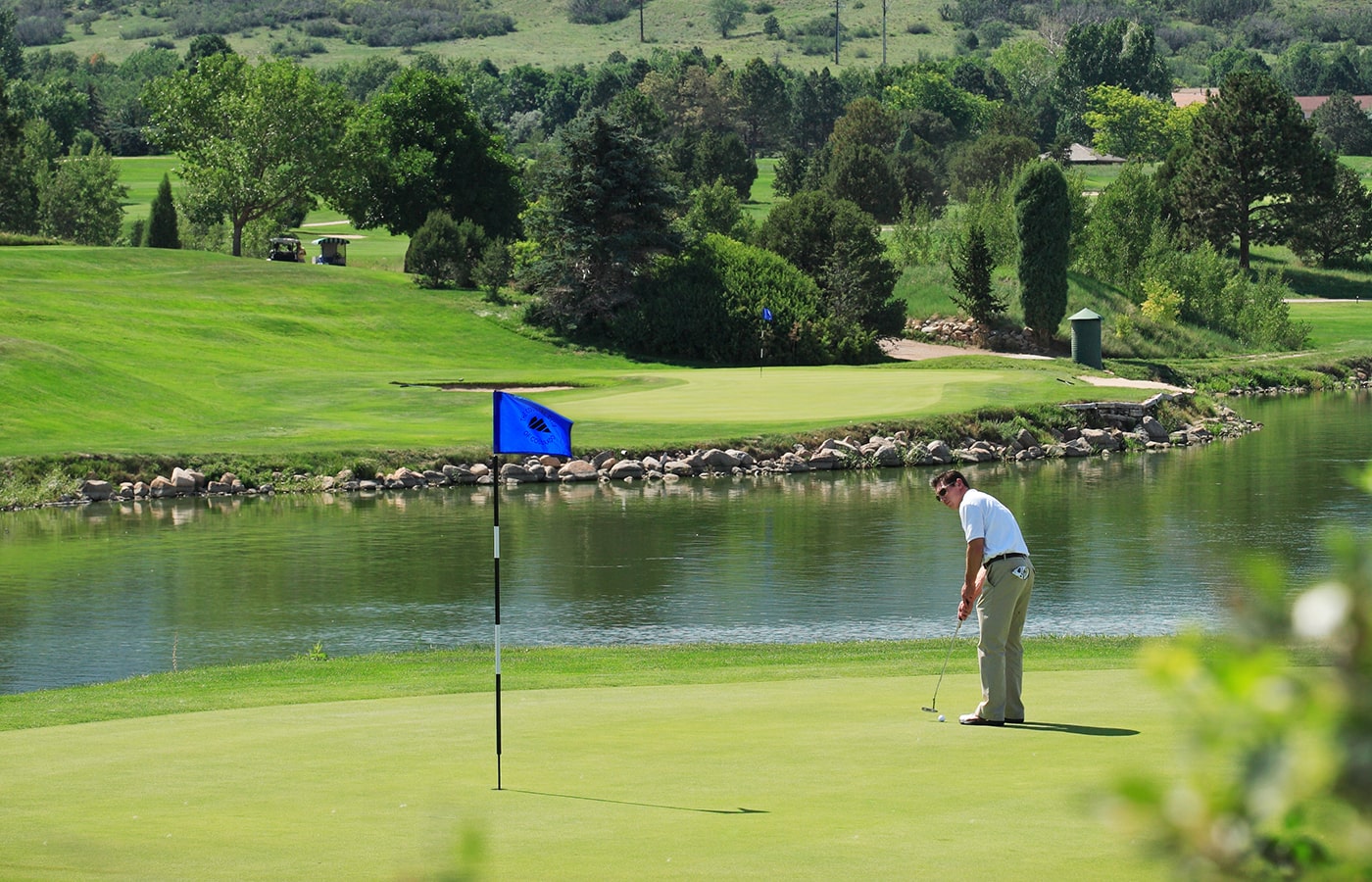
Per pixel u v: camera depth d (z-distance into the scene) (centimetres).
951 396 11050
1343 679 359
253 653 4666
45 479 8612
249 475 9000
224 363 13188
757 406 10956
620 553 6569
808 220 17325
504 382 12406
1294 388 15012
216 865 1523
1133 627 4756
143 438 9625
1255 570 393
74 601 5569
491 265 17038
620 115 15975
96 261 16938
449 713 2641
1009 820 1564
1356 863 358
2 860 1577
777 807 1703
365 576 6066
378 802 1833
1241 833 375
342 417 10912
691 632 4875
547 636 4853
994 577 2314
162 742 2384
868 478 9212
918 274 18600
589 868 1445
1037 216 16212
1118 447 10519
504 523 7544
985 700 2323
